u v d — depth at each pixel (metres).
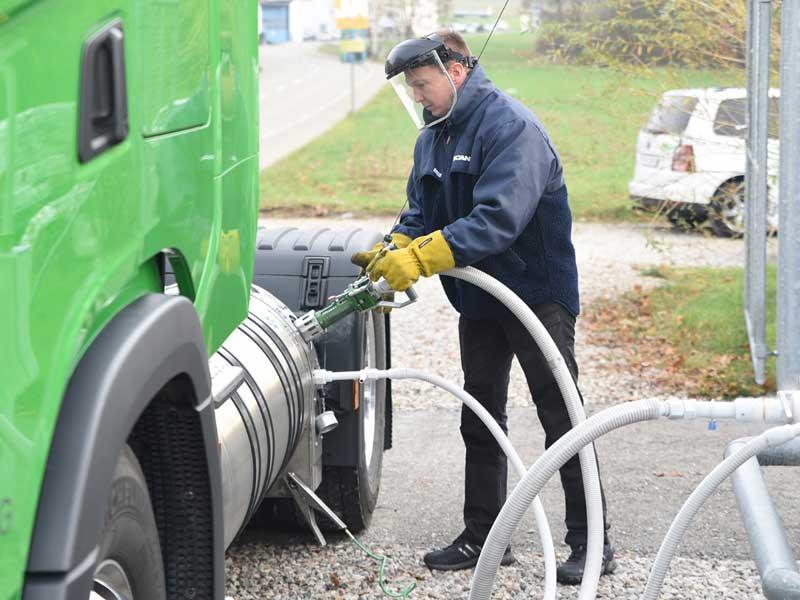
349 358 4.16
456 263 3.50
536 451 5.86
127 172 1.80
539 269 3.85
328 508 4.21
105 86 1.72
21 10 1.47
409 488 5.26
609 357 7.82
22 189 1.47
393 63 3.68
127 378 1.69
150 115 1.91
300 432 3.72
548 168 3.68
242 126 2.55
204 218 2.23
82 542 1.54
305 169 20.59
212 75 2.29
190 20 2.14
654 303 9.30
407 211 4.14
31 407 1.48
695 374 7.31
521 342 3.93
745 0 8.25
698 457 5.66
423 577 4.19
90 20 1.67
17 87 1.46
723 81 8.91
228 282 2.43
